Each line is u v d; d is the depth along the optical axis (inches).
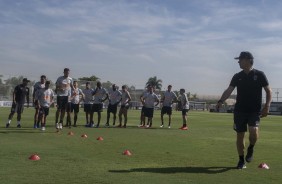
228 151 397.4
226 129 742.5
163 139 506.3
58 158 317.7
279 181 253.0
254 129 297.4
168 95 775.1
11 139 447.8
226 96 304.7
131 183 235.5
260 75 295.7
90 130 627.8
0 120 824.9
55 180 236.7
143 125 780.6
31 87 1926.7
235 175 270.4
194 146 435.5
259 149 426.9
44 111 583.8
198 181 247.1
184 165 305.6
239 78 299.3
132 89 2484.0
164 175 262.7
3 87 2043.6
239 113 300.2
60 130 601.6
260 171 287.7
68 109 629.9
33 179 237.3
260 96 297.6
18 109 641.6
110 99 778.2
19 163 289.1
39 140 447.5
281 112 2342.5
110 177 250.2
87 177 248.1
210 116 1494.8
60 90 592.7
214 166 304.8
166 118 1200.8
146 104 772.0
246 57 293.6
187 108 729.0
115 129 671.8
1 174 248.8
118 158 328.8
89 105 729.0
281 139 559.5
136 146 417.4
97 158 324.8
